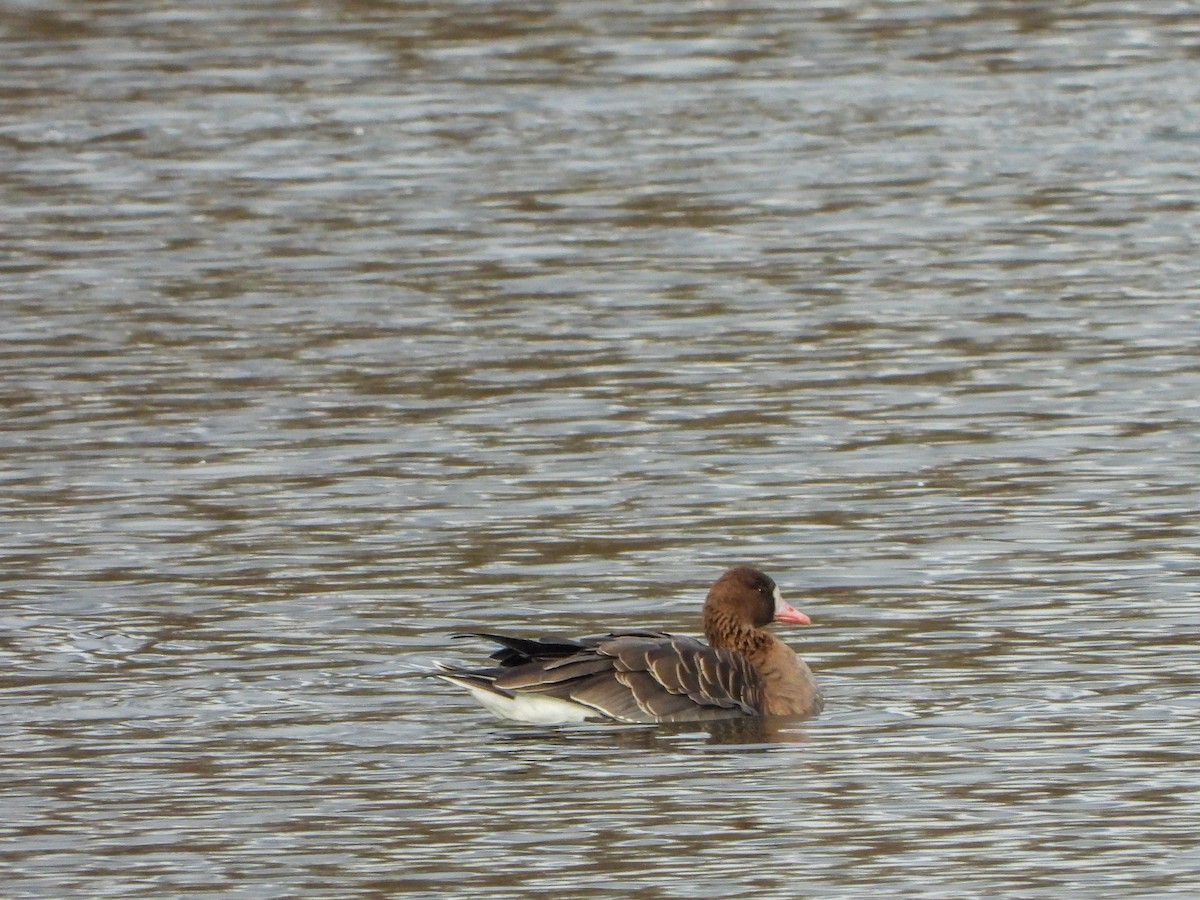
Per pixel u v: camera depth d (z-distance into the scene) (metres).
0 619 17.84
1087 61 41.50
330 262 30.25
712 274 29.42
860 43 43.25
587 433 23.00
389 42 43.62
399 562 19.22
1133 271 28.97
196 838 13.58
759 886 12.73
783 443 22.58
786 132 37.22
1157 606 17.81
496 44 43.50
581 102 39.38
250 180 34.81
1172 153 35.28
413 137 37.28
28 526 20.28
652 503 20.75
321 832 13.66
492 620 17.81
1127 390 24.06
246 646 17.27
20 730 15.50
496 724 15.77
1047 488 20.95
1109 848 13.20
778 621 16.81
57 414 23.88
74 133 37.59
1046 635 17.27
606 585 18.59
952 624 17.58
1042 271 29.16
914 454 22.08
